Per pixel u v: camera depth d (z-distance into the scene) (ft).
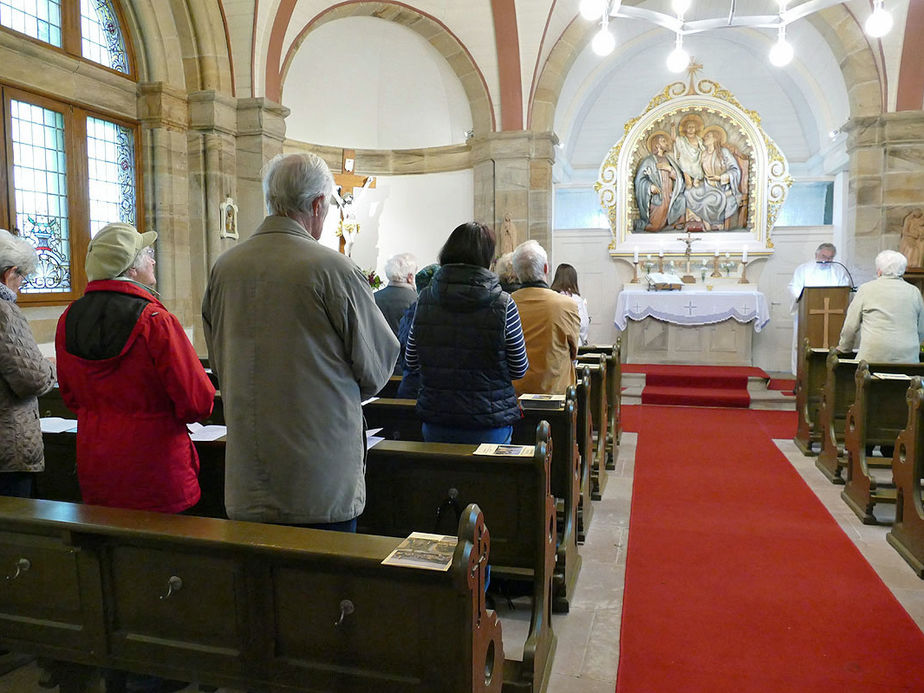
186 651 6.40
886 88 29.43
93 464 7.72
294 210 7.00
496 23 30.50
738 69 38.83
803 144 38.99
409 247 35.01
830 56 32.40
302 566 5.95
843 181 33.42
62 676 7.64
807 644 9.79
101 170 22.62
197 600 6.33
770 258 35.99
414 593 5.67
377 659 5.88
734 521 14.99
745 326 34.14
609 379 19.29
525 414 12.13
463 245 9.57
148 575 6.45
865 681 8.85
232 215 26.13
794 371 30.40
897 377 15.06
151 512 6.68
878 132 29.43
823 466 18.78
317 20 28.78
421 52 32.91
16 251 8.46
